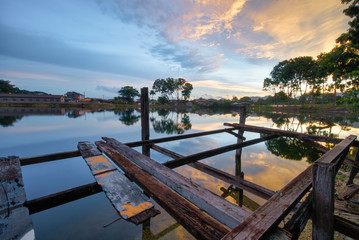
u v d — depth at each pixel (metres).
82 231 3.03
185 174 5.49
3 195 1.26
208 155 3.50
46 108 56.41
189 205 1.10
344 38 14.69
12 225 1.04
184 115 36.44
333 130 13.51
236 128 6.00
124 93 84.56
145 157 2.09
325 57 15.01
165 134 13.08
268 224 0.90
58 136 12.77
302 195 1.33
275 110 49.97
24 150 9.14
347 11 13.60
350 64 13.12
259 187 3.17
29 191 4.52
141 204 1.18
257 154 8.11
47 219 3.31
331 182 1.17
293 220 1.26
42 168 6.08
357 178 4.95
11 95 60.31
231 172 5.84
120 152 2.56
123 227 3.16
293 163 6.77
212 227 0.93
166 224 3.29
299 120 23.36
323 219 1.23
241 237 0.80
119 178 1.59
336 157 1.91
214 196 1.15
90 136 12.77
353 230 1.23
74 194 1.65
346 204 3.62
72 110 50.53
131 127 17.66
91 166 1.84
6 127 17.48
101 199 4.01
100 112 44.41
